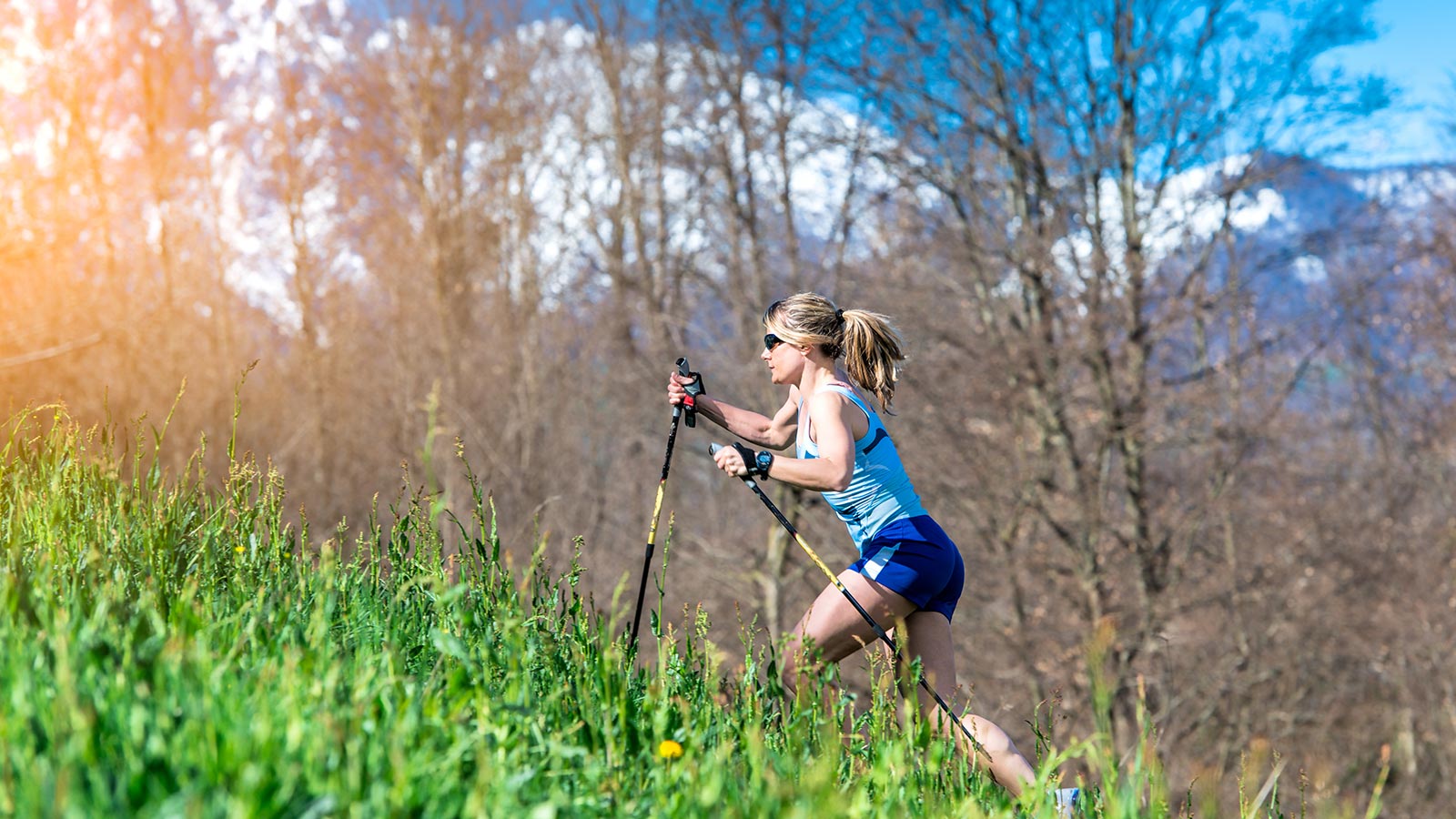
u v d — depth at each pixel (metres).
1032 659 16.36
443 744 2.13
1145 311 17.48
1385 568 19.25
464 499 14.76
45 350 16.12
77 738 1.65
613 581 18.44
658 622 2.79
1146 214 17.41
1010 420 17.33
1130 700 16.41
